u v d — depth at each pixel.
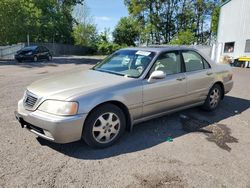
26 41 29.30
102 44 48.16
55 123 3.49
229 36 23.75
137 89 4.24
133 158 3.70
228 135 4.64
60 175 3.22
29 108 3.84
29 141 4.14
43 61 21.97
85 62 22.33
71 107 3.58
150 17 47.25
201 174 3.32
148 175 3.27
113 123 4.07
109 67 5.02
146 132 4.68
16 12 24.59
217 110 6.18
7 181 3.06
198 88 5.43
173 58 5.03
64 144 4.07
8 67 15.73
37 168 3.36
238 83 10.66
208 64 5.79
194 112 5.95
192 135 4.59
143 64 4.62
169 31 48.94
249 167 3.53
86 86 3.95
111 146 4.07
